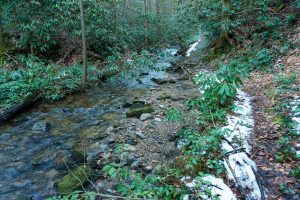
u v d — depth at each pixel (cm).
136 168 373
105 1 1168
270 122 477
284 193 318
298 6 915
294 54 805
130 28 1474
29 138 501
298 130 433
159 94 736
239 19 1119
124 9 1562
